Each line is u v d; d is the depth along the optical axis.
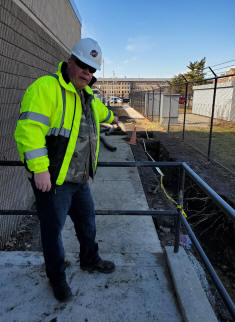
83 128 1.70
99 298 1.91
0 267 2.20
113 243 3.36
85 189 1.95
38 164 1.46
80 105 1.63
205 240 4.67
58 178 1.62
